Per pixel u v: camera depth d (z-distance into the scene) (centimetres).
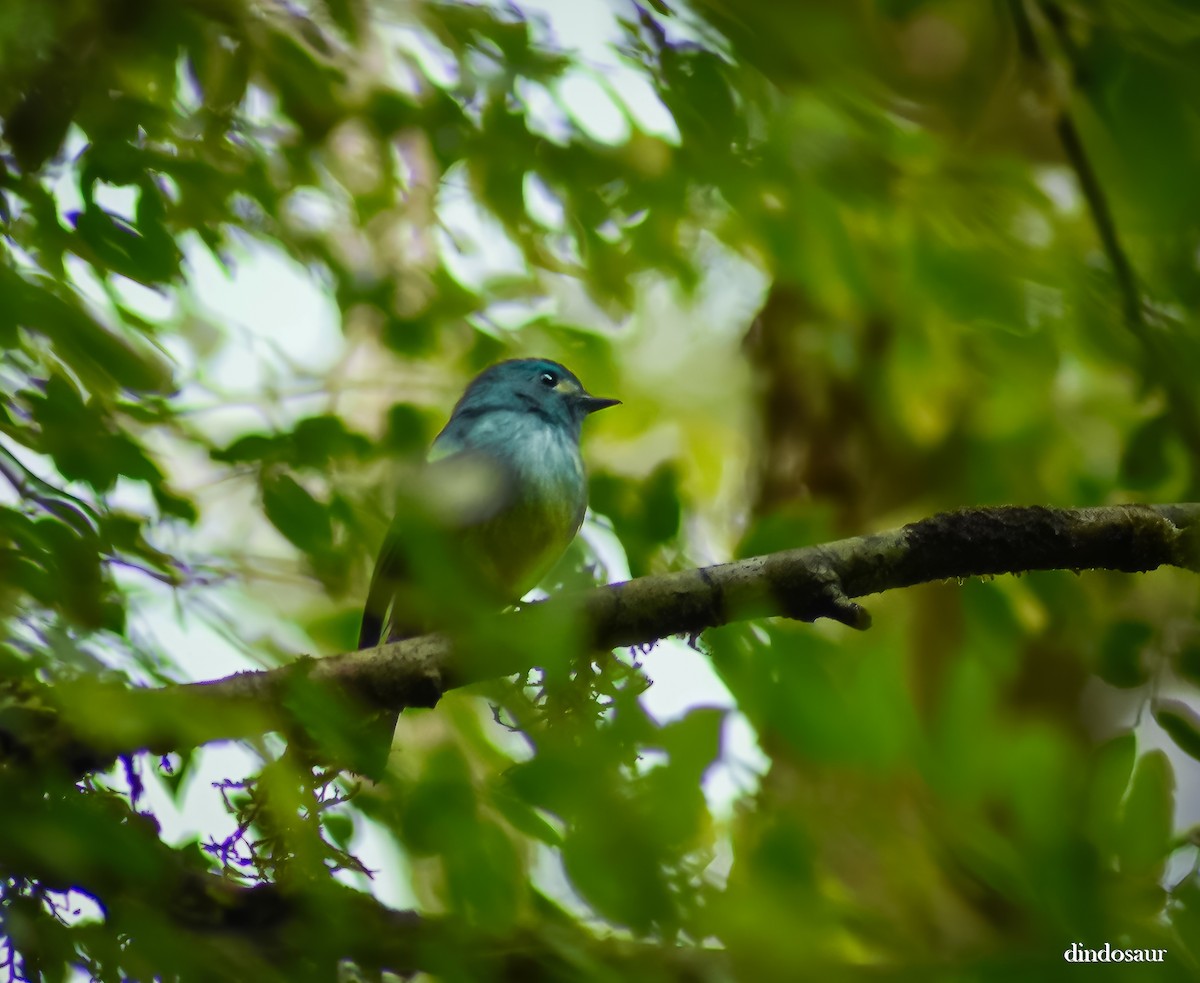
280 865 569
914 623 779
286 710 562
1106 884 537
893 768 512
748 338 1088
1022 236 794
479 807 500
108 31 709
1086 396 927
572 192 733
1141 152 607
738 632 519
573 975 508
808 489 1041
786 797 538
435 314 754
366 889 566
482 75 729
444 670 607
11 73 699
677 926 488
